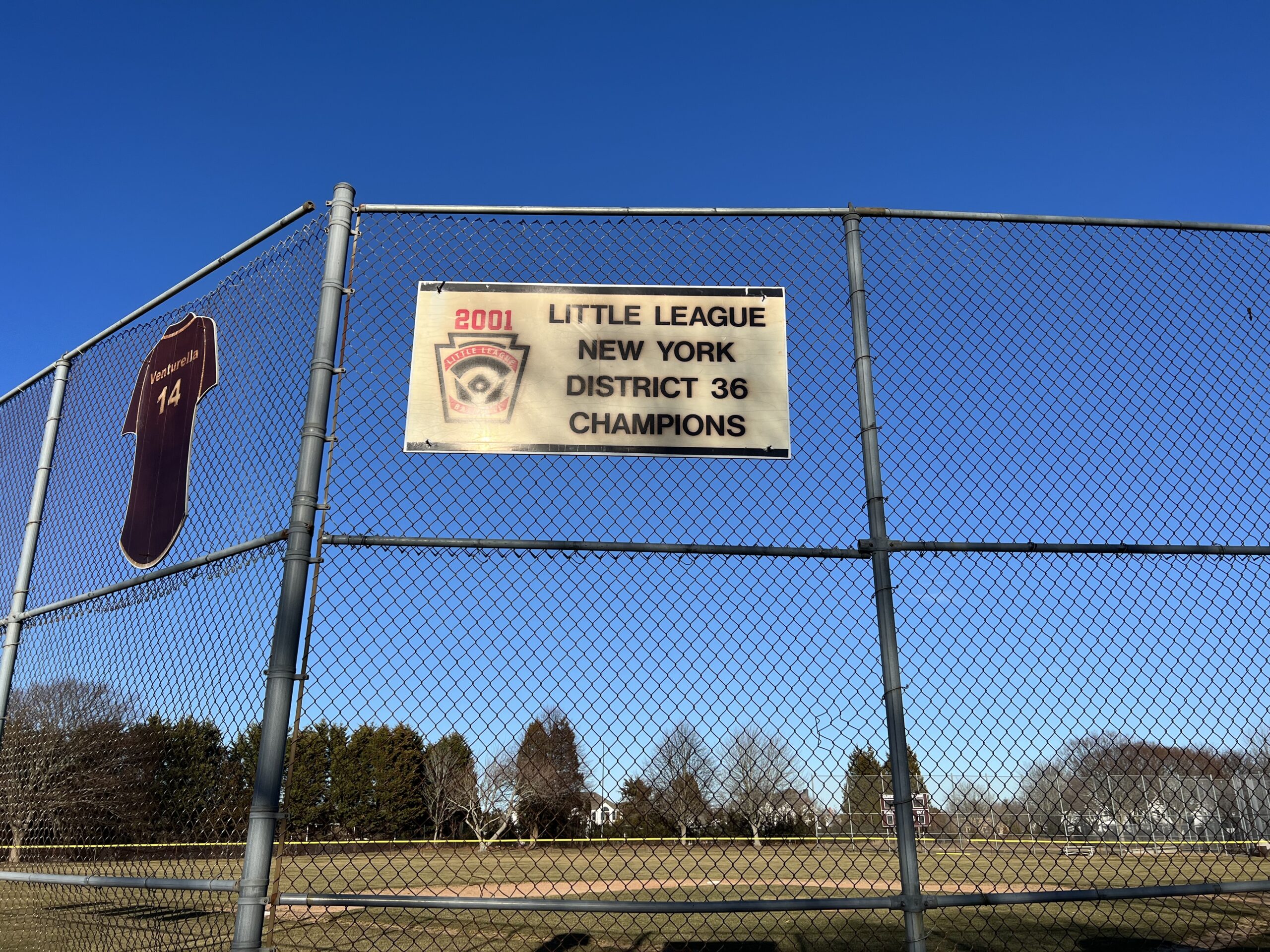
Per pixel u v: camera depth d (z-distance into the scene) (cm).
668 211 329
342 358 300
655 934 868
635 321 317
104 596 346
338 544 281
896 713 281
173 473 334
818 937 842
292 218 326
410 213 321
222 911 302
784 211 333
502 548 291
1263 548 313
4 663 386
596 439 304
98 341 402
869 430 309
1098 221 346
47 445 411
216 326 342
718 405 310
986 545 301
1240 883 280
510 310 315
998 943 759
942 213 340
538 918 1006
